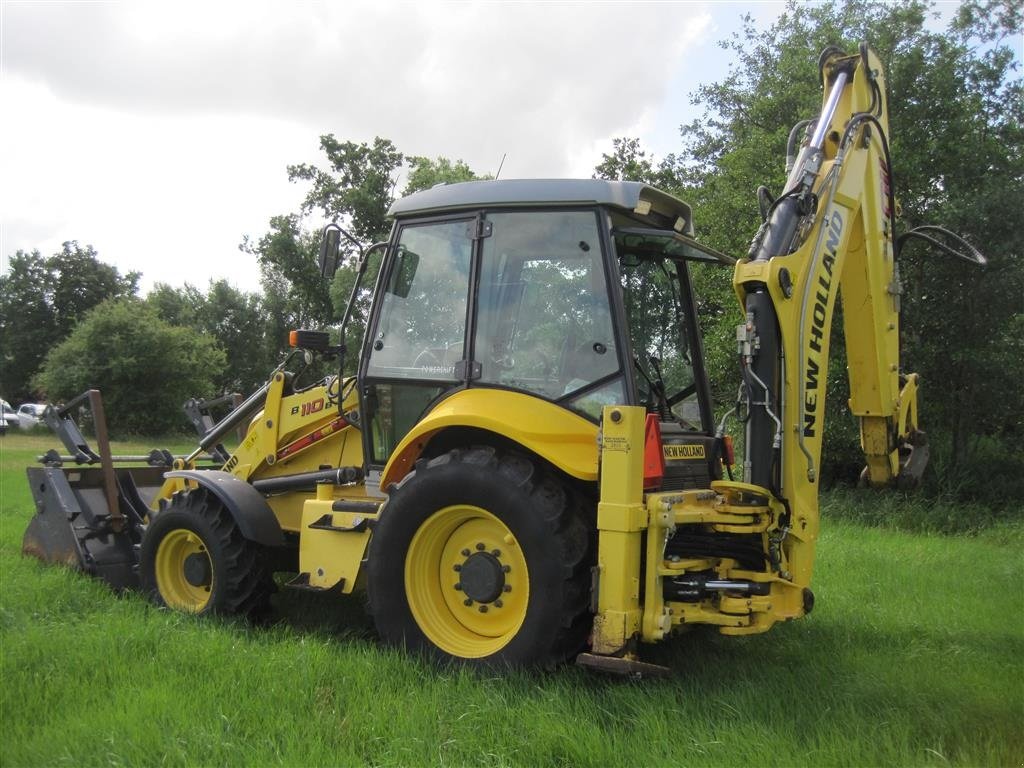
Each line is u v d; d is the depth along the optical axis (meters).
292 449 5.95
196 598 5.56
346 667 4.16
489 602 4.33
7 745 3.28
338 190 32.31
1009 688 4.12
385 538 4.48
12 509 10.33
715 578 4.25
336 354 5.59
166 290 54.75
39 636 4.47
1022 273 11.72
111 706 3.65
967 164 12.23
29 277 49.47
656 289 4.98
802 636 5.16
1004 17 13.59
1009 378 12.20
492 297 4.66
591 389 4.34
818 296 4.42
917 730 3.55
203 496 5.48
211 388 38.28
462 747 3.34
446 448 4.73
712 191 14.99
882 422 5.02
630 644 3.93
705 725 3.57
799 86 13.80
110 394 35.22
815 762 3.23
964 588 6.64
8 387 49.12
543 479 4.20
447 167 30.52
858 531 9.94
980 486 12.28
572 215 4.52
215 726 3.43
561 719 3.54
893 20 13.34
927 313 12.55
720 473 5.09
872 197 4.91
